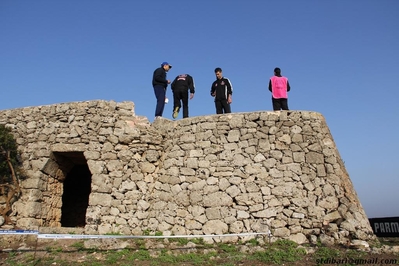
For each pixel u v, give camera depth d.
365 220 8.45
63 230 8.82
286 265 6.64
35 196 9.23
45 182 9.64
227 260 6.96
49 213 9.65
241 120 9.52
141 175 9.28
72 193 12.60
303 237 8.16
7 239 8.34
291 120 9.39
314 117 9.46
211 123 9.62
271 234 8.25
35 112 10.21
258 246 7.77
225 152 9.23
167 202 9.05
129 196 9.08
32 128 10.03
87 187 12.73
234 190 8.80
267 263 6.77
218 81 10.64
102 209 8.97
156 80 10.54
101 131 9.65
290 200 8.55
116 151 9.48
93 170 9.33
